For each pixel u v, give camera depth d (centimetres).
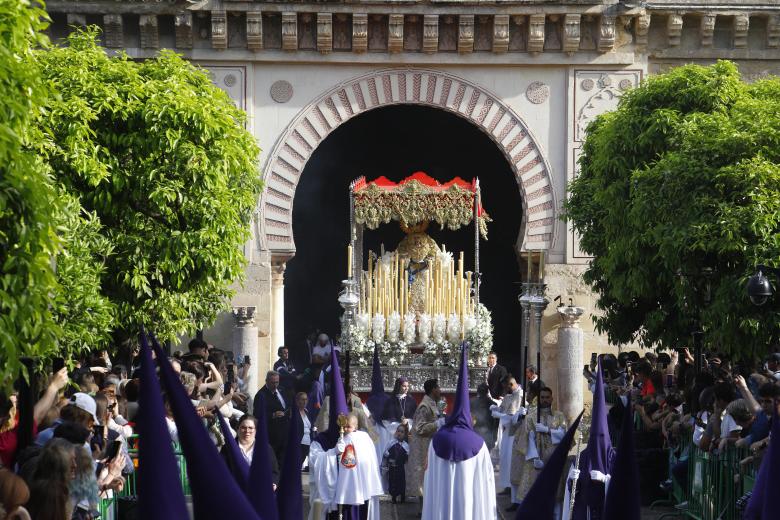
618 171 2309
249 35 2884
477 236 2884
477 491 1513
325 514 1591
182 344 2961
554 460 816
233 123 2148
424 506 1540
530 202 2972
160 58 2178
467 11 2878
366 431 1658
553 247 2970
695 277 2084
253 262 2944
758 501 968
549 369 2958
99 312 1730
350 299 2778
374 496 1609
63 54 2000
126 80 2017
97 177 1892
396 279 2888
